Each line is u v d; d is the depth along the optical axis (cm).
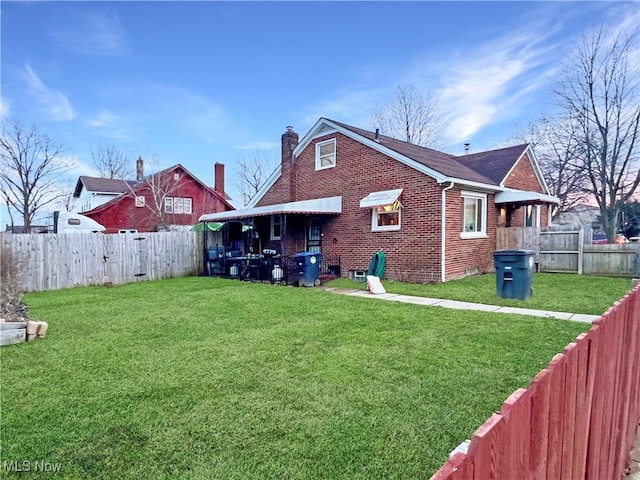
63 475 252
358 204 1338
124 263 1340
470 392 359
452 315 672
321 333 569
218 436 293
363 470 252
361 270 1327
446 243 1123
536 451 144
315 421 312
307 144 1554
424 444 279
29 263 1127
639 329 336
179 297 934
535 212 1734
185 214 2953
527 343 499
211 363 449
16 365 450
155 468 258
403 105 3138
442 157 1602
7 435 299
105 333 590
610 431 246
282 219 1309
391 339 530
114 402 352
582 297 819
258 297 909
